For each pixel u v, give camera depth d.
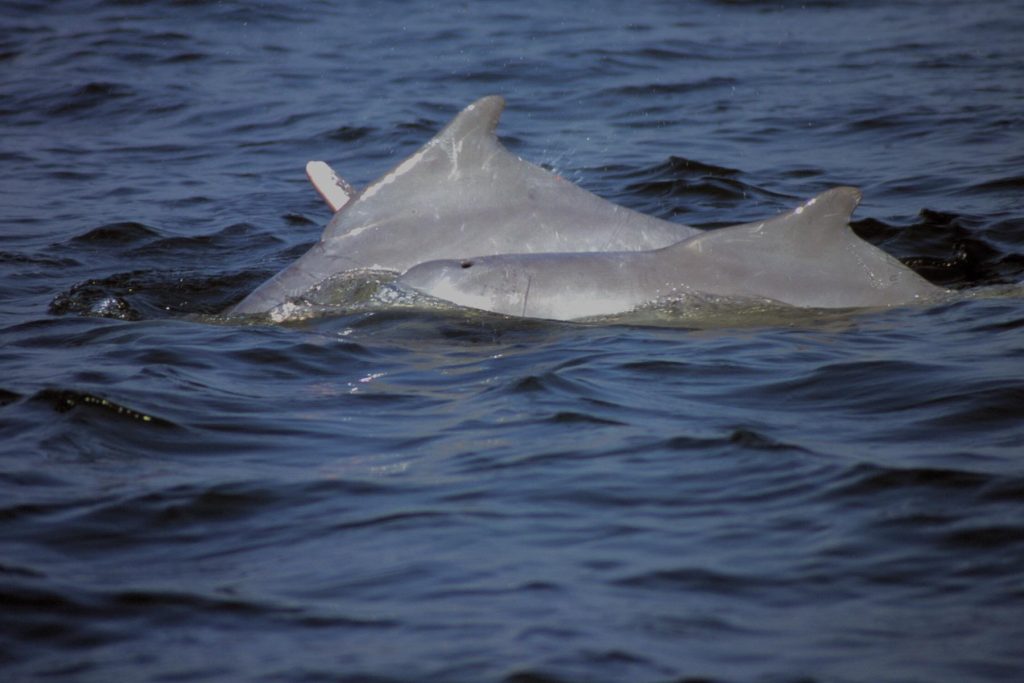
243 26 85.00
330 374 31.03
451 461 25.17
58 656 18.36
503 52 77.88
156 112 67.56
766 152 58.22
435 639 18.61
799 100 67.31
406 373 30.92
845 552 20.97
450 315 35.06
